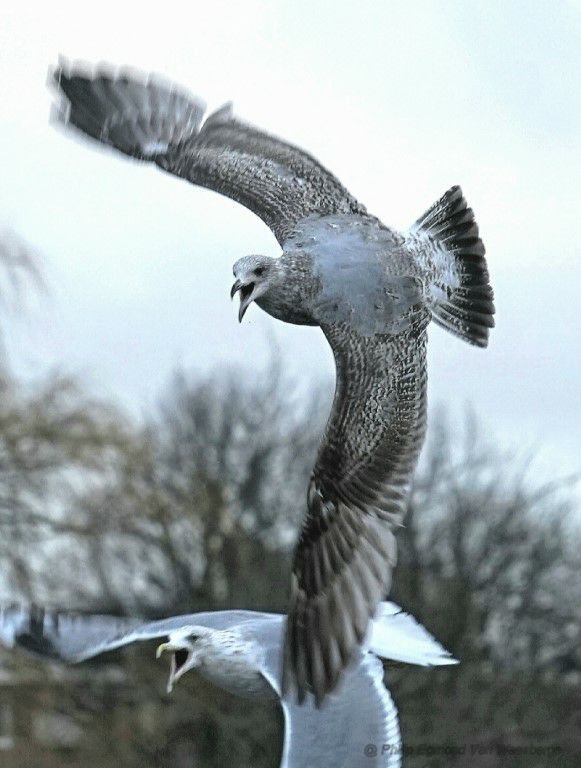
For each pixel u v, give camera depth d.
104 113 11.36
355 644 8.63
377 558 8.84
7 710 23.16
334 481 9.09
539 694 23.12
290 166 10.62
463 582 24.86
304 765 10.45
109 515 24.55
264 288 9.66
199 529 26.06
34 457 24.20
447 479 26.48
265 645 11.14
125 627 11.47
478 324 9.91
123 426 25.27
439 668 22.08
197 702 23.23
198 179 10.88
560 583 25.83
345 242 9.87
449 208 10.08
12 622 11.36
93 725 23.33
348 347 9.48
